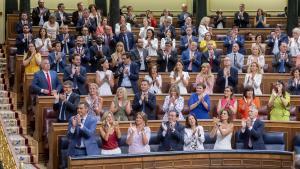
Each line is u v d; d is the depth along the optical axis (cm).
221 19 2702
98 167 1411
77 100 1645
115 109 1653
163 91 1911
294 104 1812
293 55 2184
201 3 2600
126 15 2569
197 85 1719
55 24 2253
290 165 1482
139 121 1540
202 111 1711
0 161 1647
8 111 1978
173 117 1566
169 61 2023
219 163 1502
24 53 2084
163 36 2341
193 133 1564
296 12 2569
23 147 1753
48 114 1703
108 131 1516
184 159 1483
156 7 3028
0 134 1678
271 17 2828
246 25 2667
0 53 2472
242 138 1614
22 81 2017
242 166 1502
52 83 1788
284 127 1661
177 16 2838
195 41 2175
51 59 1961
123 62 1869
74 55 1827
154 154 1457
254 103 1728
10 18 2542
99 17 2334
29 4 2558
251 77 1891
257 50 2044
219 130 1588
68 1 2903
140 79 1938
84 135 1497
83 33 2166
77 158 1398
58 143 1586
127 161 1434
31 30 2292
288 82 1888
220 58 2092
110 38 2191
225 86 1894
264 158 1501
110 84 1838
